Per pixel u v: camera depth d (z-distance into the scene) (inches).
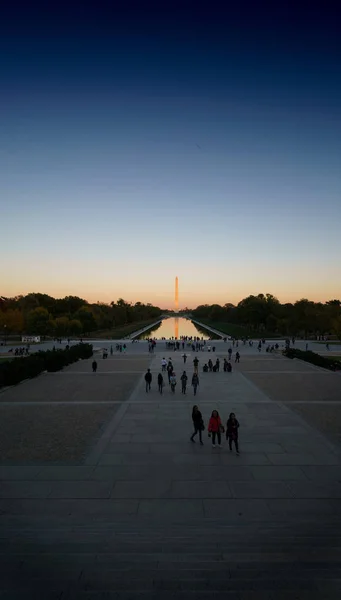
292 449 698.2
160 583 313.9
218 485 541.6
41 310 4790.8
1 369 1360.7
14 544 379.9
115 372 1754.4
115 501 490.9
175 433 800.3
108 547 373.1
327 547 373.1
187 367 1929.1
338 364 1788.9
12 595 299.1
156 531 410.6
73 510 465.4
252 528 417.7
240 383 1424.7
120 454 674.2
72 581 316.8
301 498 500.4
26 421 904.3
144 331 6569.9
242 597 296.2
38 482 552.1
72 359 2097.7
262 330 6245.1
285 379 1528.1
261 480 559.8
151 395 1208.2
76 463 630.5
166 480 559.8
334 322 3334.2
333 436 778.8
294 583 313.3
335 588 307.1
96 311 6889.8
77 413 981.2
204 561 346.9
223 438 766.5
